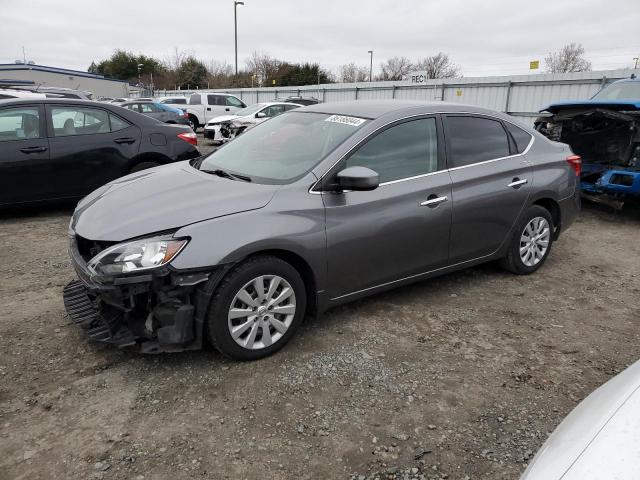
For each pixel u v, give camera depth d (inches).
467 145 160.9
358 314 150.4
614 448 58.6
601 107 261.9
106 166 256.5
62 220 248.2
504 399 111.7
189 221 112.7
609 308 161.3
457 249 158.2
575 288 177.0
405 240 142.7
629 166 260.4
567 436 65.0
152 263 107.6
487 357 129.2
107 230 114.4
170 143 274.2
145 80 2632.9
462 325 145.9
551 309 158.9
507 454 95.0
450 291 170.1
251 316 119.8
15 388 109.7
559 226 191.5
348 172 122.8
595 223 274.7
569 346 136.1
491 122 170.2
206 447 94.4
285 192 123.7
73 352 124.4
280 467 90.2
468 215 156.8
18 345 126.6
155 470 88.6
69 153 246.4
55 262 187.2
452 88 829.8
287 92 1222.9
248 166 142.9
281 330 125.0
